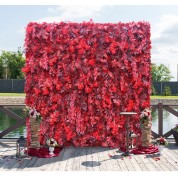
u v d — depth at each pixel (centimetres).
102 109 821
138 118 821
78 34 813
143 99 823
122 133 825
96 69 813
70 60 814
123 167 646
